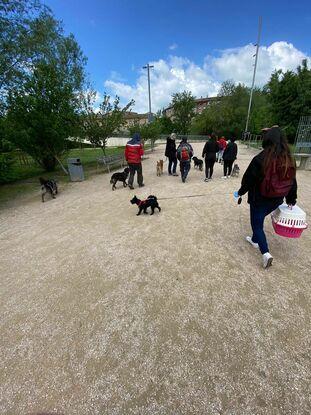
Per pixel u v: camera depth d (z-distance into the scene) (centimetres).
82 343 217
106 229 469
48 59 1238
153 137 2172
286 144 260
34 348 215
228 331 219
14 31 944
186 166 807
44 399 173
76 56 1512
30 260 371
